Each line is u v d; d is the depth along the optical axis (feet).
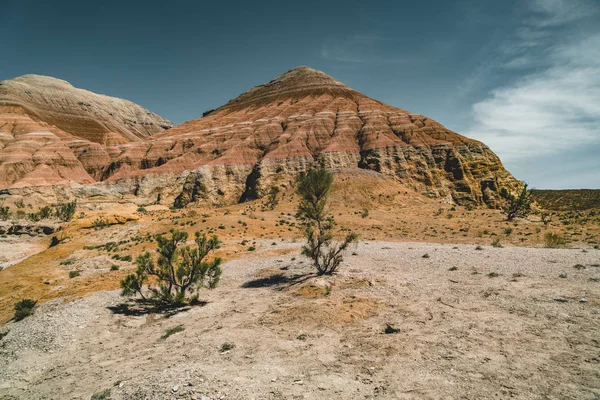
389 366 28.78
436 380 25.64
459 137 346.54
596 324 33.22
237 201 339.77
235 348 35.45
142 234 147.74
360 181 283.59
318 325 40.96
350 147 352.69
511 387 23.76
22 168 392.27
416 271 65.62
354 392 24.85
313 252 69.15
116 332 49.08
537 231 130.31
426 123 375.25
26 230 191.52
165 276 60.80
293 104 494.18
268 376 28.04
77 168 431.43
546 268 58.70
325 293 54.29
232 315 50.03
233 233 144.56
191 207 320.29
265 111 485.56
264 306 52.75
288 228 160.97
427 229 157.99
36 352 43.04
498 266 63.62
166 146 445.37
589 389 22.66
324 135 379.96
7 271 93.20
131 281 58.29
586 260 62.39
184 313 54.49
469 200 289.33
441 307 43.32
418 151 331.98
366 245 108.47
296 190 74.33
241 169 362.33
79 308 58.23
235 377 27.86
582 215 214.07
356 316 42.93
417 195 277.03
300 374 28.32
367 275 63.62
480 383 24.66
